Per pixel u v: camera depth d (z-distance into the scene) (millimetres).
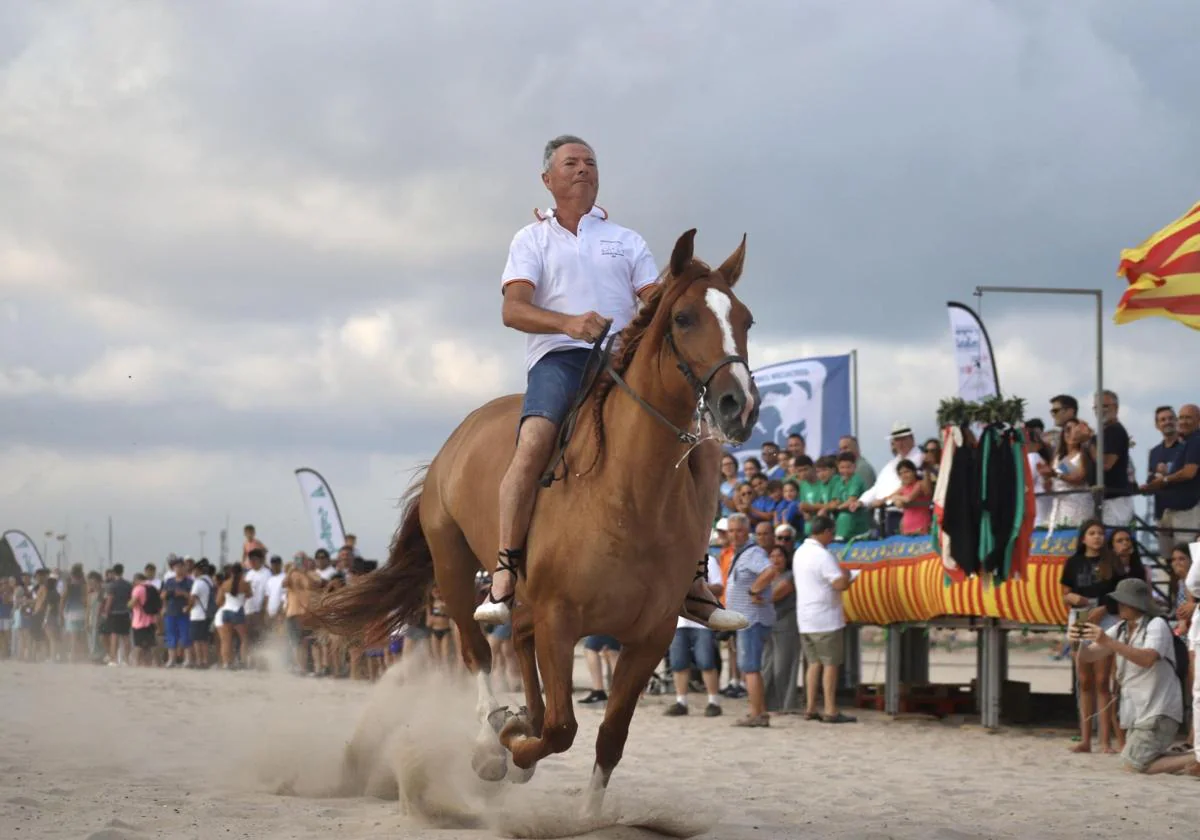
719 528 15172
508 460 6457
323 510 24625
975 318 14070
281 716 12016
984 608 12375
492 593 5906
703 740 11359
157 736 10250
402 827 6180
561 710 5680
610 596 5699
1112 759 10312
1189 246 11539
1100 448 11805
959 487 12023
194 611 23203
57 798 6875
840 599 13430
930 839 6320
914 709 14188
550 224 6484
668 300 5520
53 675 19234
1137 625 9672
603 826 6191
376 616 8156
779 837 6230
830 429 17031
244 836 5855
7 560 34375
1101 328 11984
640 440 5570
